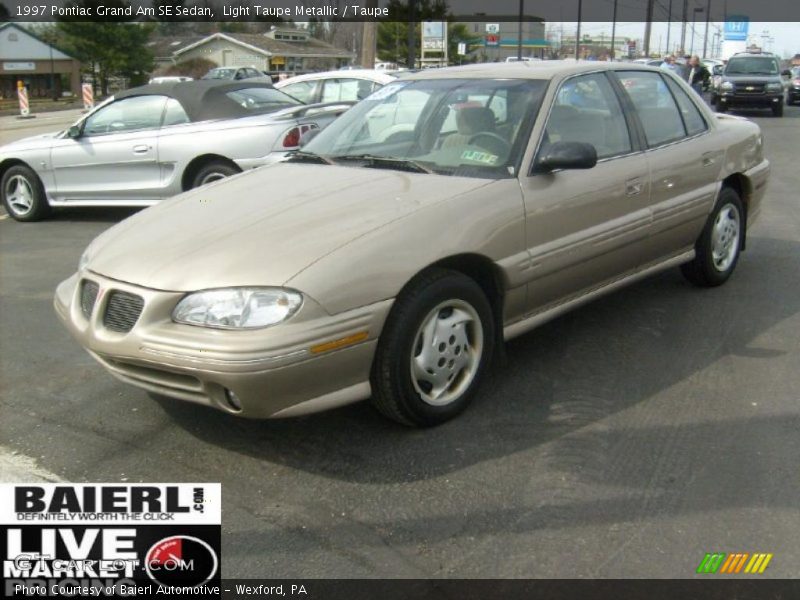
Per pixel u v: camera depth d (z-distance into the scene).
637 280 5.14
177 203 4.24
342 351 3.40
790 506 3.21
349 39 61.47
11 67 62.31
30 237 8.70
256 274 3.34
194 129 8.78
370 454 3.68
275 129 8.69
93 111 9.36
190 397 3.44
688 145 5.34
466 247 3.79
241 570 2.93
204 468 3.61
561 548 2.99
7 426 4.06
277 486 3.45
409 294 3.64
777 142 16.67
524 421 3.96
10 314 5.88
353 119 4.97
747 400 4.16
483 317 3.99
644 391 4.28
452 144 4.43
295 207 3.86
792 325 5.24
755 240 7.55
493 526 3.13
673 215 5.15
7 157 9.53
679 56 29.00
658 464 3.54
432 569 2.90
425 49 30.02
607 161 4.68
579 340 5.00
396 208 3.77
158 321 3.41
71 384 4.57
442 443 3.76
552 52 70.06
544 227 4.21
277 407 3.37
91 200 9.40
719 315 5.42
